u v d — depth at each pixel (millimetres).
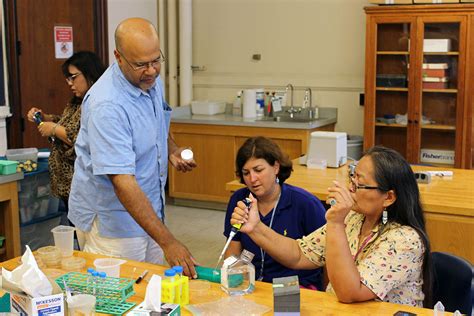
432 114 5598
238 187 3662
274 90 6555
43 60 5418
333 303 1985
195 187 6203
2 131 5082
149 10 6605
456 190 3549
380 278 1987
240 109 6527
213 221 5789
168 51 6785
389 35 5598
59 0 5523
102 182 2609
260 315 1902
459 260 2119
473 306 2094
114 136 2457
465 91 5328
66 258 2393
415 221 2062
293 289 1861
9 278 1826
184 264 2256
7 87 5098
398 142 5777
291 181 3711
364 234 2158
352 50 6145
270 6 6445
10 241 3768
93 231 2729
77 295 1879
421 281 2084
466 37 5242
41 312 1760
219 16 6699
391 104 5750
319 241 2342
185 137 6156
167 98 6898
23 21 5199
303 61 6383
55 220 4227
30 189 4008
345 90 6230
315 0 6230
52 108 5539
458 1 5199
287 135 5691
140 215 2387
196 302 2010
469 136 5391
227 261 2156
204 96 6906
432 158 5617
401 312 1881
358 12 6062
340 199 1975
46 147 5484
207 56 6832
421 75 5469
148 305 1835
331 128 6242
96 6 5910
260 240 2336
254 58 6605
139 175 2676
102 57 6000
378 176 2029
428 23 5375
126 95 2549
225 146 5996
